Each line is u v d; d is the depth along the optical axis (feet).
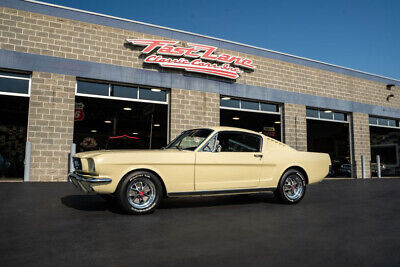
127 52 36.55
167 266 8.35
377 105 58.23
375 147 67.72
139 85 37.47
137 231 12.19
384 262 8.85
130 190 15.53
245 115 46.57
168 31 39.19
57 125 32.58
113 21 36.17
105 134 47.78
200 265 8.46
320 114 51.90
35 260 8.70
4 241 10.60
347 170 54.44
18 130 42.60
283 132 46.78
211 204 19.51
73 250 9.66
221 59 41.42
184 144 18.81
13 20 31.63
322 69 51.78
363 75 57.16
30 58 31.96
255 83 44.73
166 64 37.83
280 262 8.77
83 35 34.55
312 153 21.16
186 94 39.52
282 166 19.63
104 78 35.09
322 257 9.25
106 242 10.58
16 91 31.81
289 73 48.06
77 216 14.93
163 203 19.83
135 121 46.39
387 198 23.32
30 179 31.14
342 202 20.97
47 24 33.01
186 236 11.52
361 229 12.92
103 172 15.03
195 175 17.03
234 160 18.02
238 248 10.07
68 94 33.32
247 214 16.10
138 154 15.83
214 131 18.24
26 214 15.24
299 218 15.15
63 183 29.78
